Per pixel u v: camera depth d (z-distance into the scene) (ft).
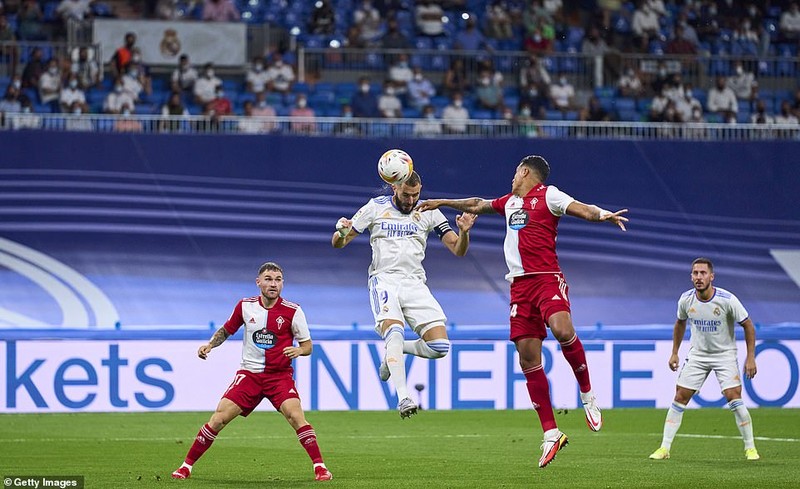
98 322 196.24
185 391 161.79
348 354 164.14
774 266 212.84
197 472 98.99
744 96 256.32
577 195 212.84
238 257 203.92
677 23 269.03
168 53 240.32
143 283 199.93
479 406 167.22
